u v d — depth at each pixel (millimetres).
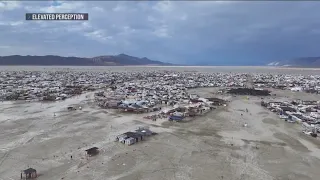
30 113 107688
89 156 62438
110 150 66562
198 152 66062
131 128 86688
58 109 116438
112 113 109625
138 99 137625
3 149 66438
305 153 66250
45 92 160125
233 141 74938
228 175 53438
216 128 88188
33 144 70375
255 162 60344
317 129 84625
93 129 85125
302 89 185375
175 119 97625
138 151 66062
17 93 152875
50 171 54406
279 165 58875
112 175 52875
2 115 103250
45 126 88062
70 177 51781
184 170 55500
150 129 85938
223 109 118438
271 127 89625
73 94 160875
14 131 81938
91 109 117125
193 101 132500
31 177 51219
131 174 53375
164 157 62469
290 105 123625
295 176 53531
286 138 78000
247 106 127062
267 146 71125
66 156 62500
